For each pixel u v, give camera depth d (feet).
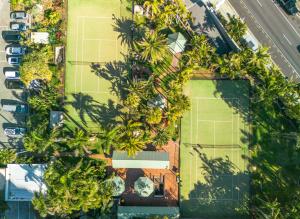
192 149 333.01
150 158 323.57
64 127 333.42
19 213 330.34
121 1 339.77
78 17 339.36
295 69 335.88
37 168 325.83
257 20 337.31
